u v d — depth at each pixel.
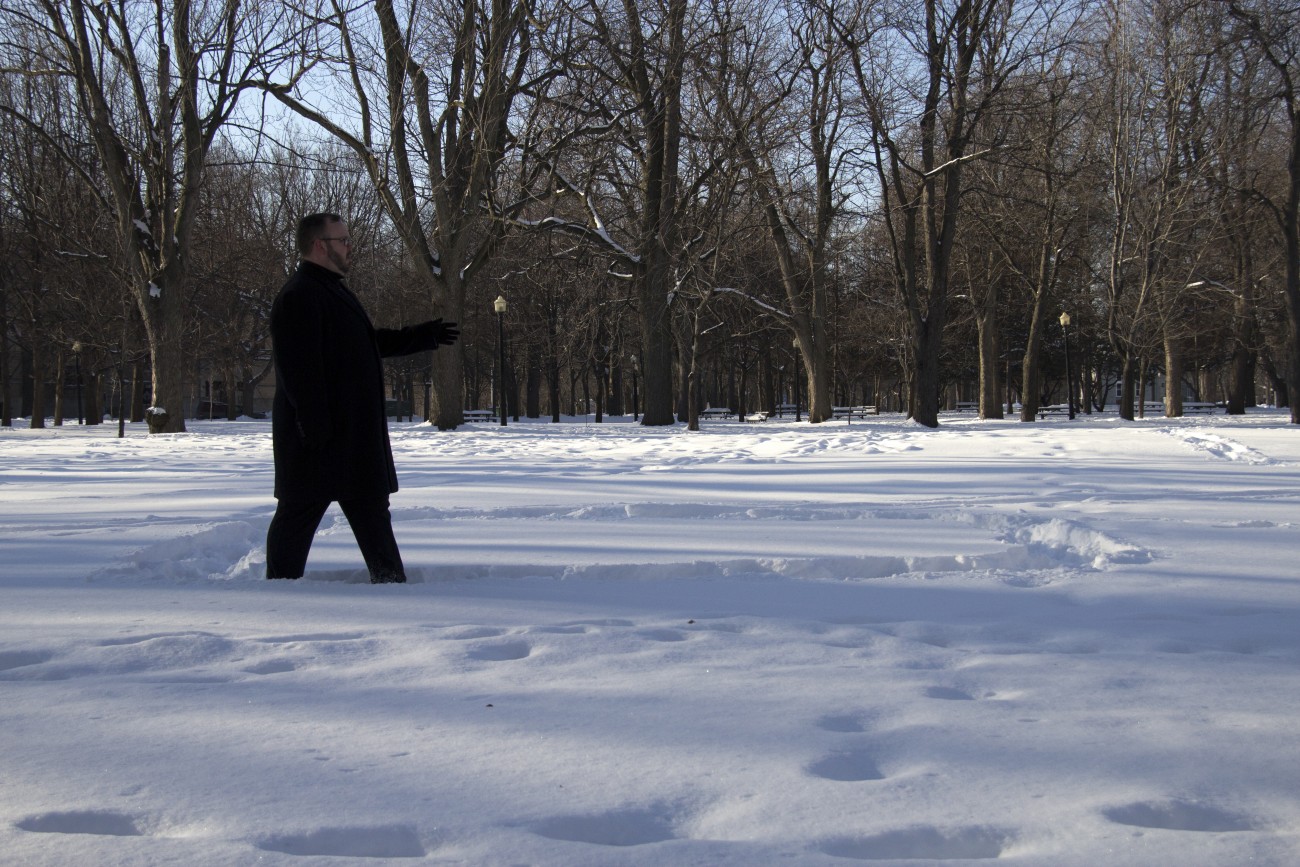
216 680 3.64
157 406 31.03
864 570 6.36
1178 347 43.56
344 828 2.28
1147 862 2.16
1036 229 38.88
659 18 28.14
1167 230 35.31
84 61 28.67
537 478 13.22
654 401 35.22
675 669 3.76
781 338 54.22
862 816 2.38
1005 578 5.80
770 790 2.54
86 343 43.81
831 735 2.98
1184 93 34.41
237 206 50.00
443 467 15.66
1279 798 2.51
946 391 80.38
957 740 2.93
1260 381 85.06
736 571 6.25
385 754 2.80
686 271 31.59
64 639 4.24
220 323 50.16
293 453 5.86
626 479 12.94
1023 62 29.11
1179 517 8.52
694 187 29.61
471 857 2.14
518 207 32.41
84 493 11.62
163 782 2.58
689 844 2.21
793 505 9.60
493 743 2.89
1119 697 3.39
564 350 47.47
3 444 24.92
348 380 5.84
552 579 5.97
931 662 3.88
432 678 3.63
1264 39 29.31
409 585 5.68
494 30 28.34
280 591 5.46
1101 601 5.13
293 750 2.83
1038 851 2.21
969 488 11.29
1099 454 16.94
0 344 46.34
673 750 2.84
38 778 2.60
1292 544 6.99
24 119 30.92
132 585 5.63
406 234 31.64
